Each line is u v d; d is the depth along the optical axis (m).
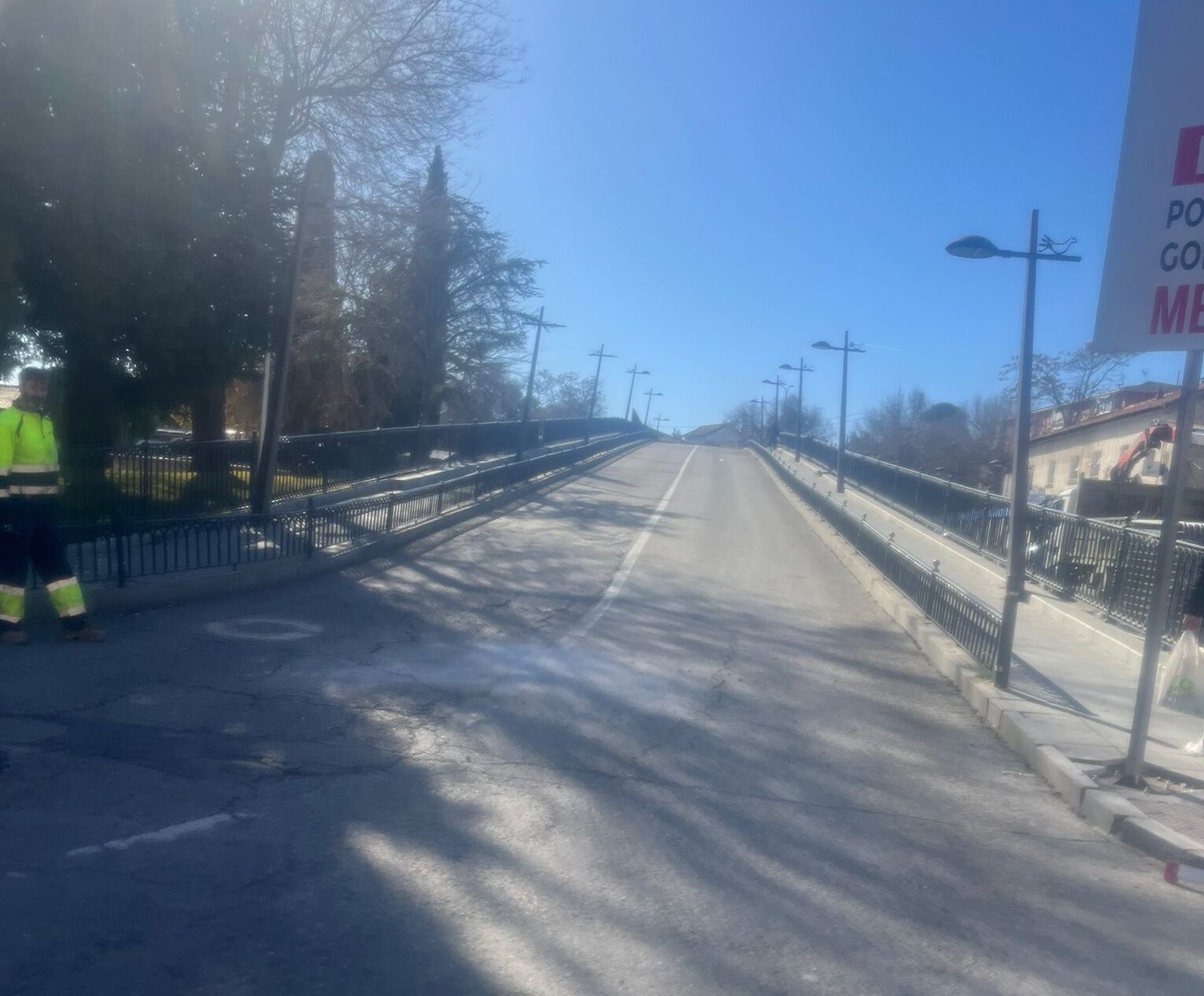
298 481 21.47
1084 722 8.62
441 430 31.14
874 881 5.54
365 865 5.29
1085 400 49.25
